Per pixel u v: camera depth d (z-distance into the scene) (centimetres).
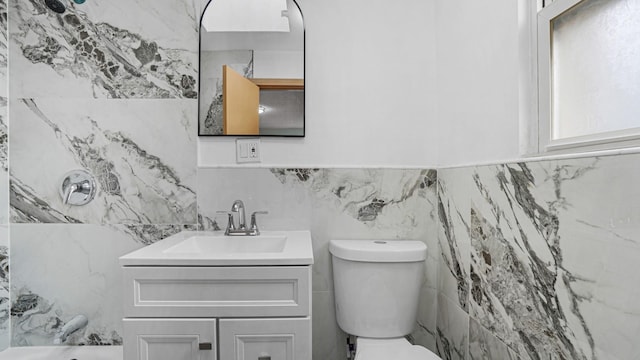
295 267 114
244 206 164
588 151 82
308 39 166
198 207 163
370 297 143
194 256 115
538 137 101
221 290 114
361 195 165
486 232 120
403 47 166
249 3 166
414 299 146
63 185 157
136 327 112
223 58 164
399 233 166
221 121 164
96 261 160
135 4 160
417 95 166
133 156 160
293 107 165
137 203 161
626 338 67
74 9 159
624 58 74
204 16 165
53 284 159
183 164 162
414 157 166
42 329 159
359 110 166
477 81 128
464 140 138
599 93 81
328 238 165
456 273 143
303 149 166
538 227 93
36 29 158
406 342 141
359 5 165
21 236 158
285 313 114
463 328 137
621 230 68
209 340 113
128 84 160
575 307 80
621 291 68
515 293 103
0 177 156
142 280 112
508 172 107
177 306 112
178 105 162
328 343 165
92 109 159
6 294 157
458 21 143
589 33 84
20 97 157
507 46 110
